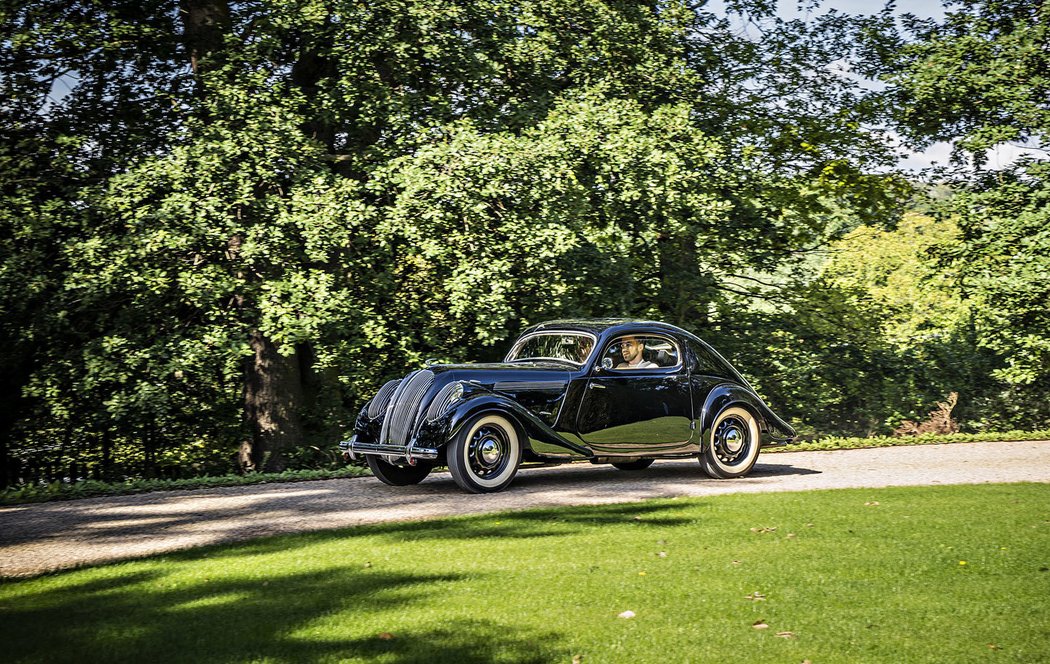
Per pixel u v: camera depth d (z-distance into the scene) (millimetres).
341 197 14336
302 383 17328
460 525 7316
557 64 16656
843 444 14023
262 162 14445
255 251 13836
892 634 4539
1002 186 18047
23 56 14961
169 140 15609
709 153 16500
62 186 14797
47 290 14117
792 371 20234
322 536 6953
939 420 18750
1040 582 5516
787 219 20062
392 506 8438
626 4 17656
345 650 4293
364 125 15906
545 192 14773
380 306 15555
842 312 21172
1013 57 17703
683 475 10859
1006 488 9383
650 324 10422
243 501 8977
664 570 5766
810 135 20188
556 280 15773
